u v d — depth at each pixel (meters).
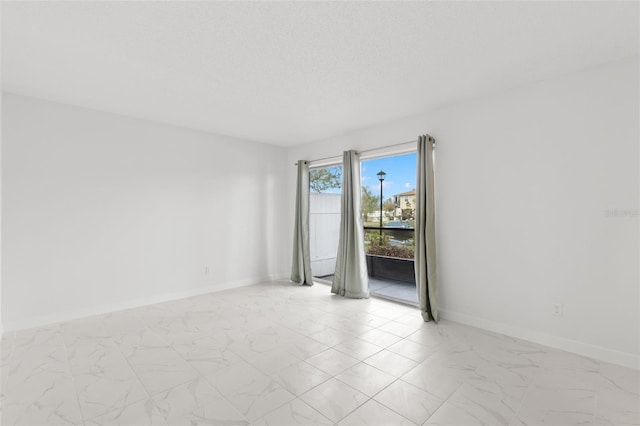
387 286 4.84
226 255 4.93
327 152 5.05
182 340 2.94
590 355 2.61
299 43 2.26
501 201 3.13
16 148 3.22
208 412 1.88
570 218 2.73
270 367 2.43
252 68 2.65
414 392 2.10
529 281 2.96
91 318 3.54
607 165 2.55
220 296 4.50
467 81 2.90
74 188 3.57
